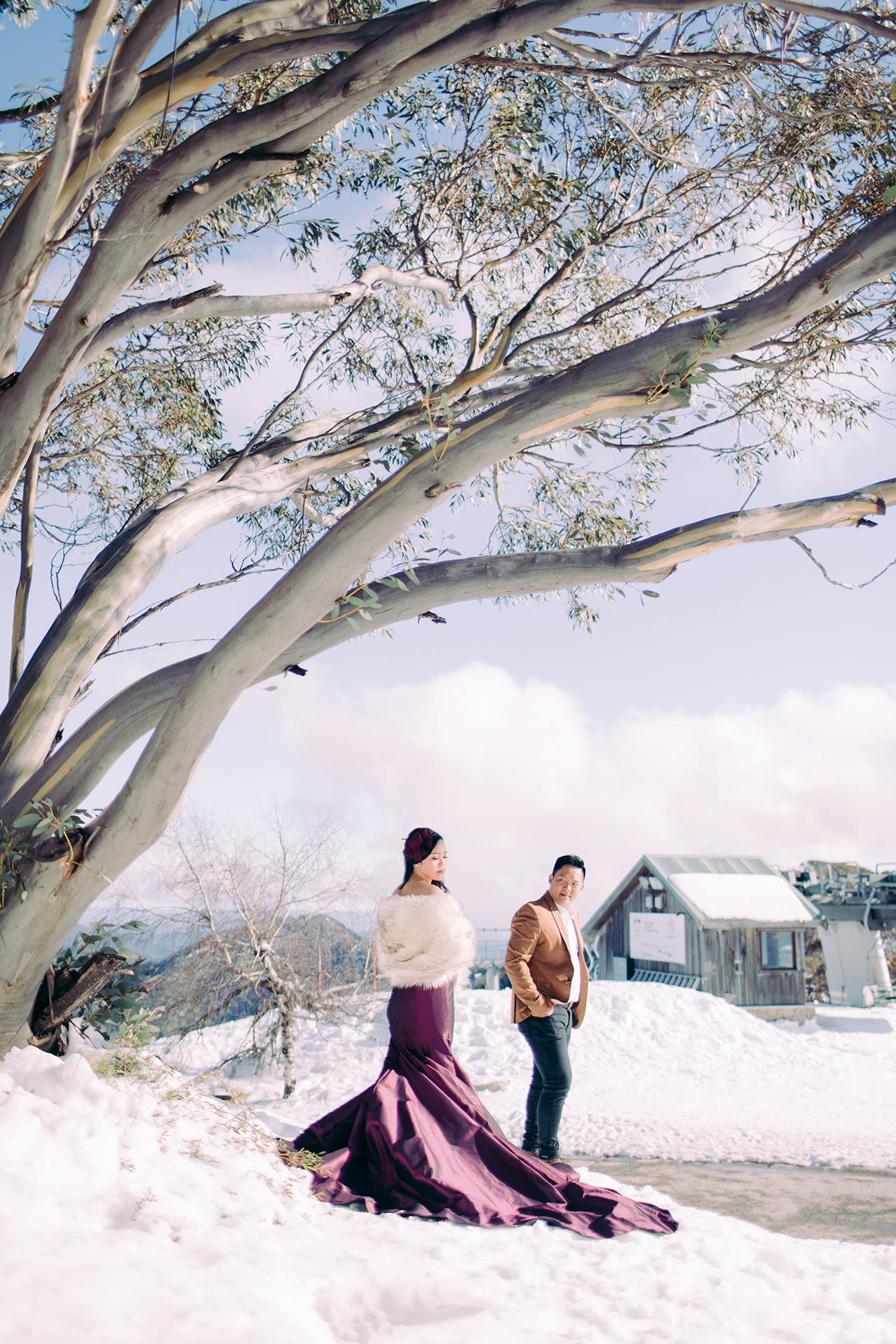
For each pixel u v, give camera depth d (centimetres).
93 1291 205
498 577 392
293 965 1091
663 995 1502
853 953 2369
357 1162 385
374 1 544
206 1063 1141
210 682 331
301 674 416
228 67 348
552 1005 483
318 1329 227
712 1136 755
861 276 326
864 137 602
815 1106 938
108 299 357
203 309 430
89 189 344
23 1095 304
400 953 419
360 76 327
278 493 530
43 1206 247
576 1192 374
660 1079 1138
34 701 428
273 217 696
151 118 345
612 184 733
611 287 784
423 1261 289
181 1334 196
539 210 738
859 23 359
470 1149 382
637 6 328
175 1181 299
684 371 343
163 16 324
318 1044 1198
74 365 366
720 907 2059
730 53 499
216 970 1066
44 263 339
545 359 774
